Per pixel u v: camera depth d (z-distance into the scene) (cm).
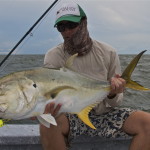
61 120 148
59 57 157
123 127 149
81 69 154
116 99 147
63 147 144
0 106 109
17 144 157
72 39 150
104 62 155
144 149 141
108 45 160
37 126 171
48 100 116
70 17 145
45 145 144
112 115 152
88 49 153
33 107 113
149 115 145
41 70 117
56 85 119
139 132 143
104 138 161
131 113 150
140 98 446
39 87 114
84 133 152
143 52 129
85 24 152
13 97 110
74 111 126
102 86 132
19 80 112
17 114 111
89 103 129
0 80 112
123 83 131
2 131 160
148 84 611
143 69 1039
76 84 125
